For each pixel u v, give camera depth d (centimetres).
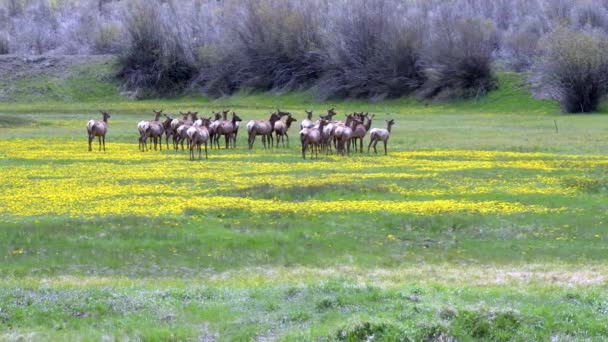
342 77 11681
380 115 9575
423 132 7006
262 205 3247
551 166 4431
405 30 11519
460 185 3772
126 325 1628
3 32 14588
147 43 12756
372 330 1499
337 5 12562
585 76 9269
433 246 2734
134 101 12244
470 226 2966
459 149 5562
